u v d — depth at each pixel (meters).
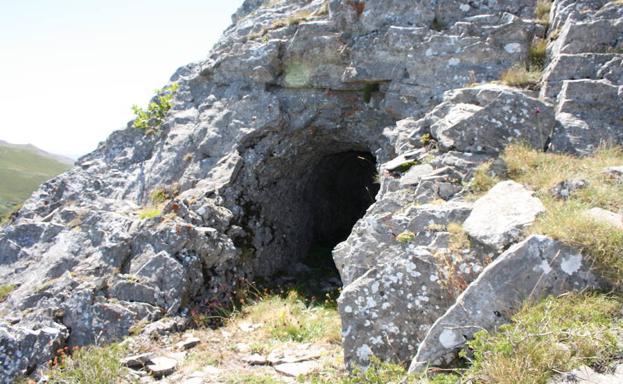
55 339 7.88
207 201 10.98
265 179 12.81
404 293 5.59
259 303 10.05
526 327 4.06
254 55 12.57
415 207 6.71
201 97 13.79
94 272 9.55
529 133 7.44
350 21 11.62
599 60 8.46
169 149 12.90
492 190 6.23
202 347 7.89
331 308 9.91
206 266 10.08
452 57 10.20
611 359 3.63
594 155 7.13
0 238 11.95
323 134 13.00
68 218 12.08
